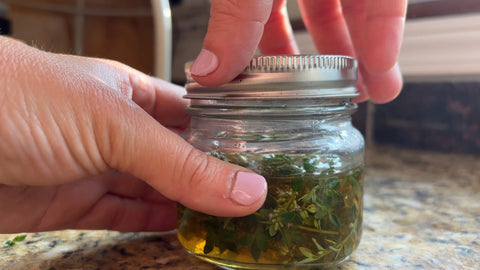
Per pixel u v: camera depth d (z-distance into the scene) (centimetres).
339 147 19
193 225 20
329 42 31
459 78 44
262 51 30
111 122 17
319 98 19
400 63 47
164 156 18
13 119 17
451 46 43
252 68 18
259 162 19
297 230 18
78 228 24
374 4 23
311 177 18
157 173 18
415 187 34
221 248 19
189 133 21
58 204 23
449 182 35
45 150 17
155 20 48
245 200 18
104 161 18
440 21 43
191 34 64
